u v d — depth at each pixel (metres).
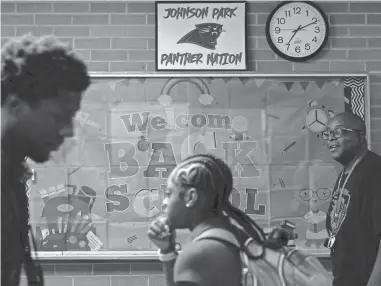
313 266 1.49
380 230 3.07
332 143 3.33
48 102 1.26
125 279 3.96
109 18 4.07
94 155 3.99
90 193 3.98
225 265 1.31
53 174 3.97
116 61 4.06
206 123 4.00
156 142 4.00
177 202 1.42
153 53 4.06
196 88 4.01
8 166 1.24
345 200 3.19
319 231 3.95
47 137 1.27
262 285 1.43
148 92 4.01
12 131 1.25
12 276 1.25
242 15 4.06
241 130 4.00
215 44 4.05
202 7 4.06
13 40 1.31
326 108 4.01
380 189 3.13
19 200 1.29
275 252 1.47
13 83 1.24
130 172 3.99
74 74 1.28
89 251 3.96
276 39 4.06
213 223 1.40
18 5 4.08
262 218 3.97
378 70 4.07
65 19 4.08
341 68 4.07
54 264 3.96
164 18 4.05
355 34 4.09
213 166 1.44
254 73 4.01
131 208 3.98
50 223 3.96
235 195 3.98
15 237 1.26
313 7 4.07
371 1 4.10
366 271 3.11
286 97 4.02
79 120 3.99
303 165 3.99
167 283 1.59
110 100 4.00
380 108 4.04
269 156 3.99
